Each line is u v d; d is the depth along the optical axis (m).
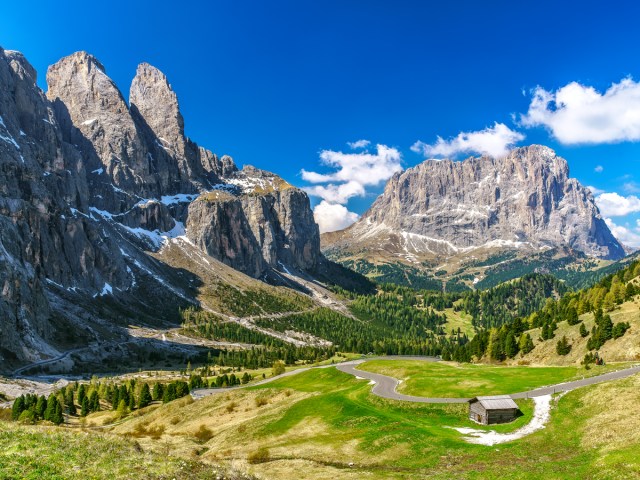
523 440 63.94
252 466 67.25
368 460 65.75
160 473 38.22
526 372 106.00
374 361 149.50
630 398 67.19
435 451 64.94
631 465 46.09
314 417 91.50
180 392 139.00
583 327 143.62
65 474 35.25
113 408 135.62
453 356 198.88
